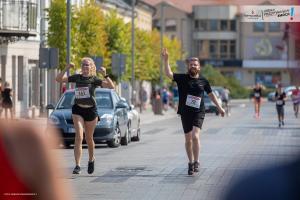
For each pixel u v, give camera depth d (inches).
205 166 1343.5
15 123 253.9
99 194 977.5
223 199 303.7
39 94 3683.6
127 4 6451.8
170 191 1006.4
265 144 1994.3
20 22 3102.9
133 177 1181.1
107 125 1846.7
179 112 1200.8
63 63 3272.6
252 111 5300.2
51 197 251.0
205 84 1197.7
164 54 1198.9
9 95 2819.9
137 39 5049.2
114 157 1584.6
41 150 252.2
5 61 3292.3
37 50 3649.1
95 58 2903.5
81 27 3326.8
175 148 1871.3
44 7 3602.4
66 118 1834.4
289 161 300.8
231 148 1844.2
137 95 6072.8
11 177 248.8
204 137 2362.2
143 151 1764.3
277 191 296.5
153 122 3663.9
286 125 3196.4
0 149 249.1
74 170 1214.9
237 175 305.7
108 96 1942.7
